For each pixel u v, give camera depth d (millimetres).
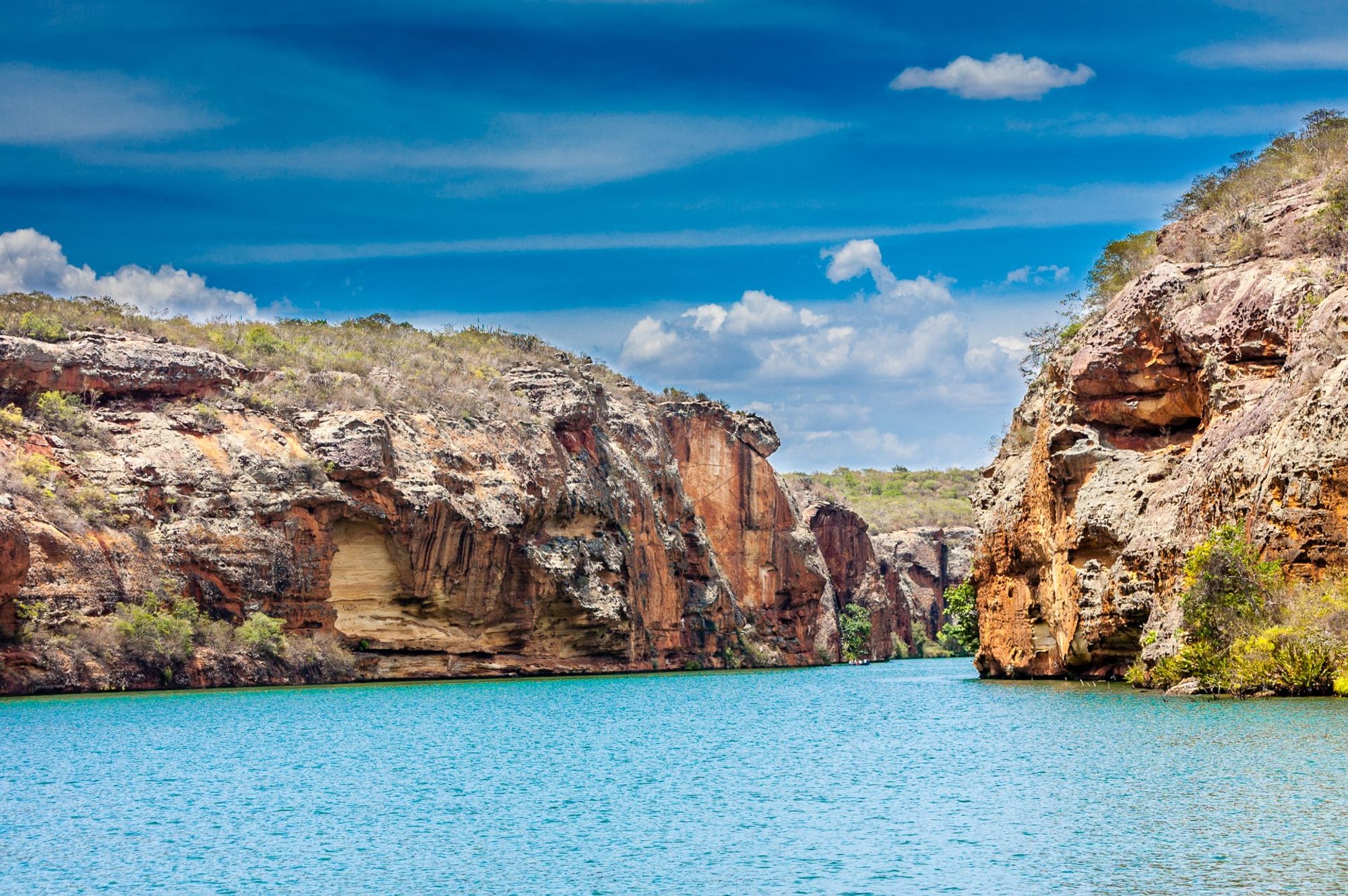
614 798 27594
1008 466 71312
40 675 64125
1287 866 18766
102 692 66250
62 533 68812
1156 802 23812
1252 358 49094
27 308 87500
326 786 30078
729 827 23922
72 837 24141
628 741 40219
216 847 22984
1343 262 48438
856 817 24500
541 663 96000
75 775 32500
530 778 31016
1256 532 41094
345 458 82875
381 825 24875
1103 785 26219
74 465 74562
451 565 86938
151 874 21078
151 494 76625
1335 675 38438
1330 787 24109
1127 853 20141
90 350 81000
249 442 82125
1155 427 56688
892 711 51000
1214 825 21656
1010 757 31688
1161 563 48219
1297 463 39500
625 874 20344
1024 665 66750
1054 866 19688
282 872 20984
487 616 90938
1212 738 31250
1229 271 53344
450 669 88688
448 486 88188
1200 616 42250
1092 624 54938
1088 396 57875
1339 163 56281
